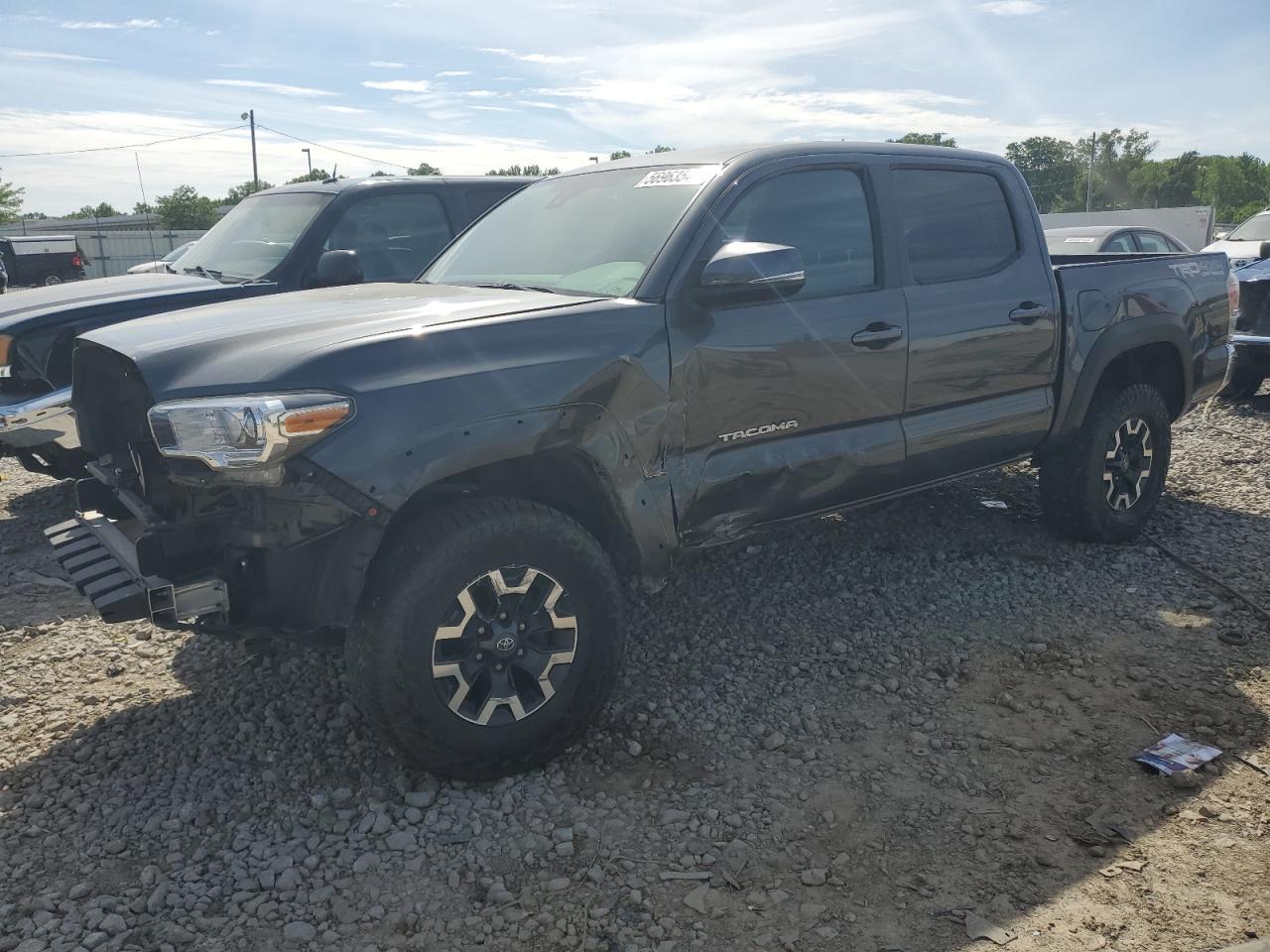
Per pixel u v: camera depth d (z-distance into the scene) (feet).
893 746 11.13
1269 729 11.15
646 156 14.21
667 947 8.11
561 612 10.34
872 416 13.23
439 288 12.99
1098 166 401.49
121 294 19.72
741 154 12.78
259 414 8.82
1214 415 28.17
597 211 13.23
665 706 12.04
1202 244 94.27
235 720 11.73
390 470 9.29
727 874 9.00
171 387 9.49
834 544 17.38
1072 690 12.21
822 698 12.23
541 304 10.93
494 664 10.08
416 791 10.18
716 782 10.44
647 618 14.60
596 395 10.50
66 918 8.44
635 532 11.10
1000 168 15.31
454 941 8.23
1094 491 16.37
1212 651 13.11
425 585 9.50
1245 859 8.99
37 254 115.34
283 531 9.25
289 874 8.95
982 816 9.78
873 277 13.30
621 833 9.59
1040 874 8.91
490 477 10.87
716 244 11.83
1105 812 9.77
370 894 8.76
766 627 14.28
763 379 11.96
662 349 11.06
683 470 11.44
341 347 9.52
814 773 10.61
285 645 13.56
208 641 13.92
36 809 10.09
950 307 13.87
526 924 8.41
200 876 9.03
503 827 9.67
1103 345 15.83
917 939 8.15
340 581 9.46
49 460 19.11
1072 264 17.76
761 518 12.36
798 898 8.66
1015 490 20.27
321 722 11.62
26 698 12.41
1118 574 15.79
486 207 23.66
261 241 22.43
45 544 18.31
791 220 12.69
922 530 18.02
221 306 12.35
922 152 14.37
